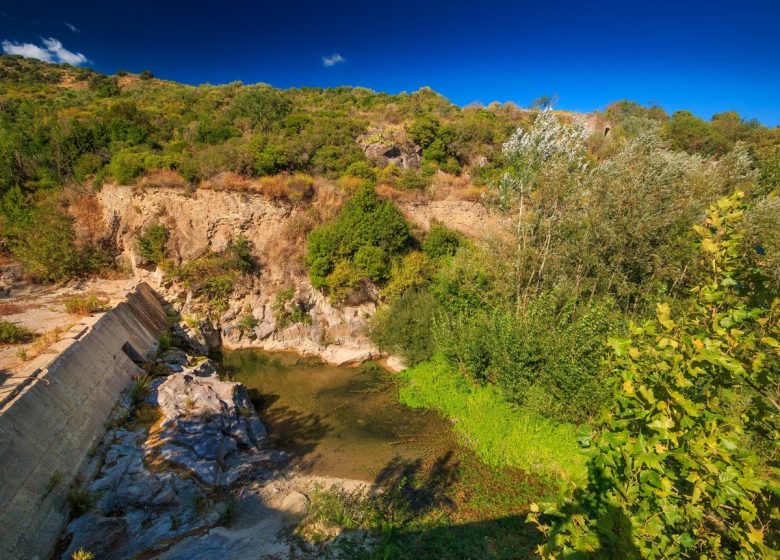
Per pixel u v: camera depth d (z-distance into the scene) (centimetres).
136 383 1298
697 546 324
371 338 1920
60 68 5734
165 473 965
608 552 292
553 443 1195
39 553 738
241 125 3284
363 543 861
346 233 2016
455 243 2280
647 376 316
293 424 1377
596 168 1517
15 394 874
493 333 1473
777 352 320
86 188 2231
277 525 914
